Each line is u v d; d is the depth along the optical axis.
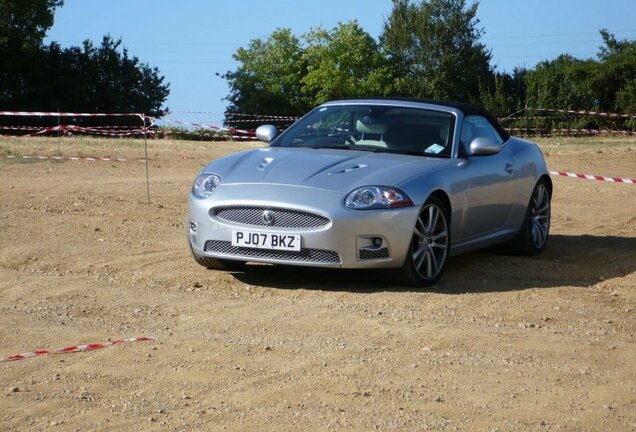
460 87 79.69
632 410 5.04
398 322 6.62
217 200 7.69
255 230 7.51
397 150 8.45
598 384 5.45
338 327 6.44
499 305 7.27
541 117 53.72
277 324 6.50
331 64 76.69
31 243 9.20
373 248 7.48
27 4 63.16
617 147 28.34
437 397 5.12
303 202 7.41
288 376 5.40
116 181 15.49
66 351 5.81
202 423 4.68
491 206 8.82
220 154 23.34
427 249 7.88
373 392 5.17
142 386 5.20
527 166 9.48
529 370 5.65
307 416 4.80
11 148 21.88
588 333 6.59
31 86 62.88
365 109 8.97
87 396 5.03
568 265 9.15
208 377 5.36
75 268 8.29
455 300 7.36
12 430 4.57
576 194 15.54
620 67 59.53
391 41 80.94
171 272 8.15
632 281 8.44
